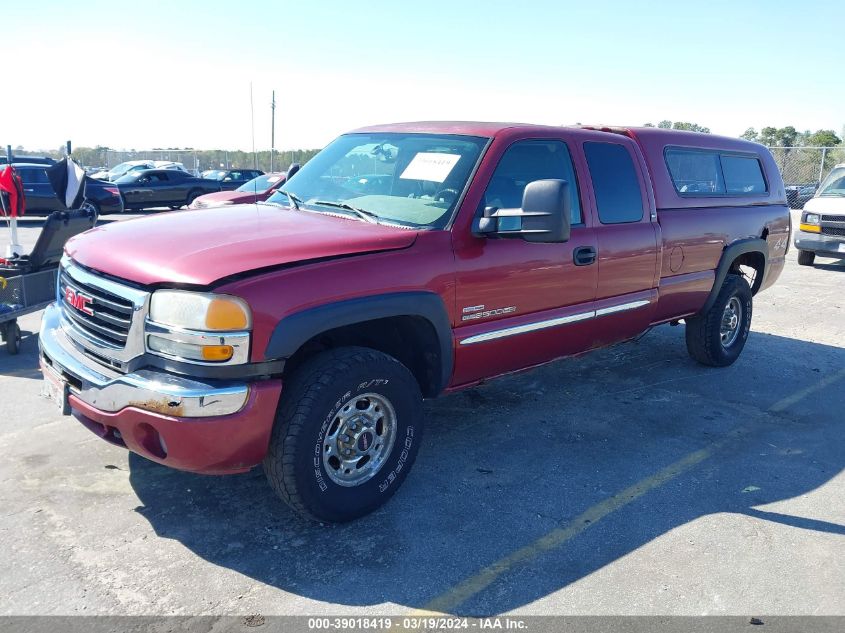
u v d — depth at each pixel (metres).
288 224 3.71
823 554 3.44
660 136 5.62
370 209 4.04
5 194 6.28
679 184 5.69
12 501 3.62
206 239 3.38
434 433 4.76
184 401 2.93
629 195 5.05
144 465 4.07
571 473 4.22
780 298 10.14
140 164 29.92
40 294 6.29
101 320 3.32
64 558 3.16
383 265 3.47
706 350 6.26
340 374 3.29
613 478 4.18
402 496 3.86
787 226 7.01
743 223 6.27
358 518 3.58
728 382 6.11
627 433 4.88
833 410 5.48
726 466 4.40
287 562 3.20
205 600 2.91
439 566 3.21
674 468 4.34
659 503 3.89
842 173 13.47
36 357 6.12
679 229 5.49
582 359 6.68
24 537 3.30
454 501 3.82
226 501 3.72
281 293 3.08
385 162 4.43
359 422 3.50
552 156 4.53
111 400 3.12
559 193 3.66
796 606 3.02
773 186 6.89
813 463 4.50
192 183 25.08
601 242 4.71
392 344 4.01
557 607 2.95
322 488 3.35
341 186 4.39
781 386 6.05
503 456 4.43
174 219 3.89
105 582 3.00
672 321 5.85
